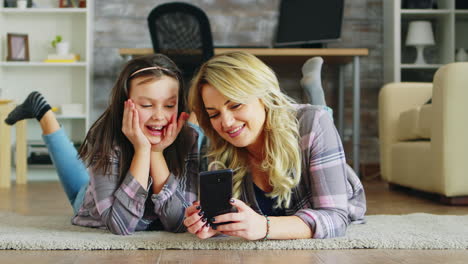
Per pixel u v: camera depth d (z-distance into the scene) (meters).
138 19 4.08
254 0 4.09
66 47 3.87
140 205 1.28
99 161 1.30
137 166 1.26
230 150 1.27
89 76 3.85
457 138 2.22
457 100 2.22
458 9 3.85
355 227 1.42
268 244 1.14
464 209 2.09
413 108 2.72
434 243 1.16
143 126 1.25
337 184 1.21
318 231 1.16
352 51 3.52
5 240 1.17
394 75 3.84
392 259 1.04
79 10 3.86
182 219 1.31
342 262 1.01
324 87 4.09
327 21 3.85
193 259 1.04
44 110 1.68
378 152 4.11
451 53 3.84
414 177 2.60
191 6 3.03
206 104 1.13
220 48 3.59
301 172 1.23
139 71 1.23
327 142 1.21
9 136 3.24
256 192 1.30
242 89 1.09
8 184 3.24
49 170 3.88
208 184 1.08
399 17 3.83
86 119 3.81
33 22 4.06
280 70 4.06
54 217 1.72
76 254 1.10
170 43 3.13
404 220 1.60
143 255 1.08
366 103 4.13
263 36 4.11
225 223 1.09
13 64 3.80
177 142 1.35
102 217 1.29
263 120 1.17
